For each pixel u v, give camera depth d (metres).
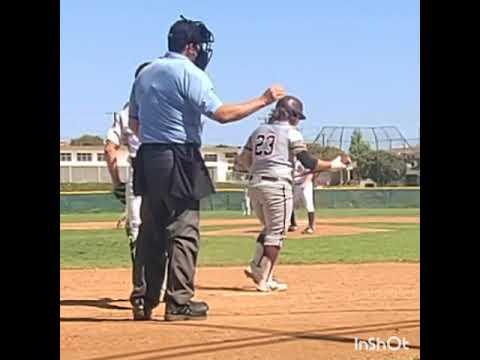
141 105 5.39
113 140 6.71
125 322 5.32
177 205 5.34
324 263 10.66
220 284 8.22
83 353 4.04
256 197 7.38
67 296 7.28
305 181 18.38
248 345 4.26
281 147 7.25
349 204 41.38
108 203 40.75
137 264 5.54
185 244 5.36
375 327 4.87
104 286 8.23
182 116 5.30
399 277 8.70
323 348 4.18
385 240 15.92
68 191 44.00
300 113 7.30
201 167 5.39
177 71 5.31
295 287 7.79
